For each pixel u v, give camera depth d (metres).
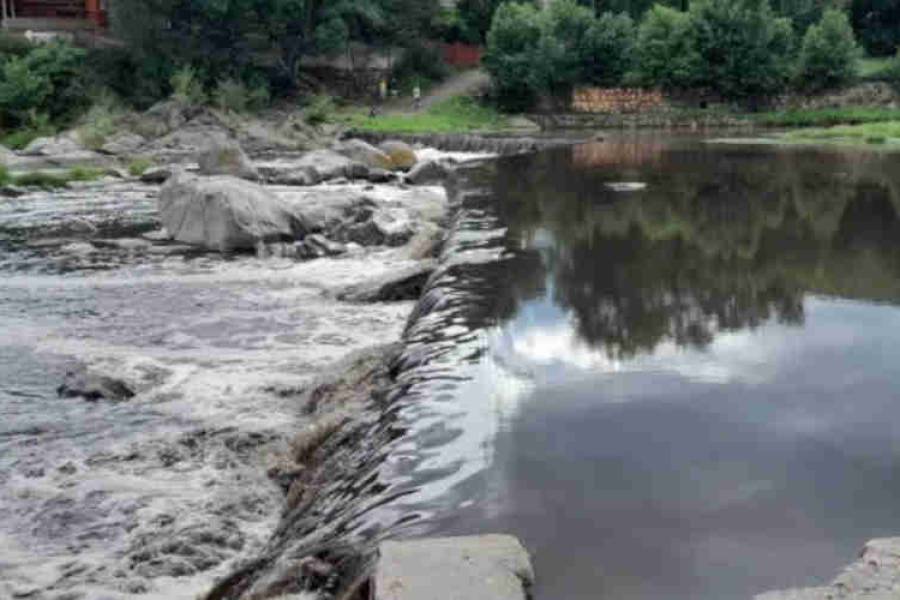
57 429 9.24
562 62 56.59
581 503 4.95
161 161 42.12
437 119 55.06
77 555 6.63
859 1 63.56
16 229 22.89
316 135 50.56
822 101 55.78
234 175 31.11
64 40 56.88
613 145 36.03
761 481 5.17
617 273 11.29
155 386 10.42
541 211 17.19
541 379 7.16
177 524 6.94
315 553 4.84
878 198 18.08
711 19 55.06
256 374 10.76
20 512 7.37
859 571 4.00
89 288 15.95
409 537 4.61
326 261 18.30
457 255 12.74
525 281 10.94
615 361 7.59
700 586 4.09
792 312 9.13
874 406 6.34
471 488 5.20
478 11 66.88
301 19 57.09
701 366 7.37
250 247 19.59
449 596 3.77
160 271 17.53
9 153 41.59
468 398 6.76
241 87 54.28
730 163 26.61
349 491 5.70
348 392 8.76
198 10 55.31
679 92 57.06
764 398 6.55
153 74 55.44
